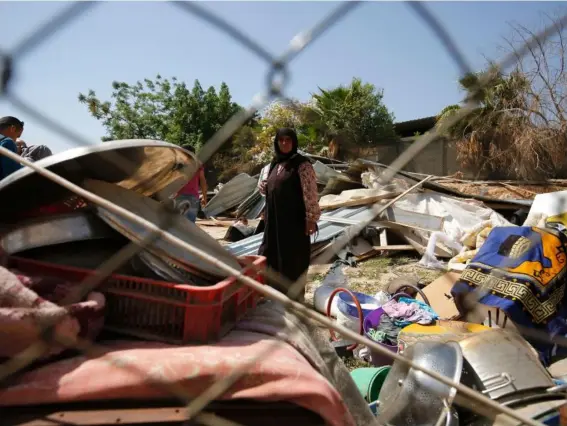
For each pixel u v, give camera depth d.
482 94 1.17
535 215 5.47
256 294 2.21
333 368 2.12
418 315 3.48
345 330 1.17
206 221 11.84
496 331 2.58
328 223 7.67
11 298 1.52
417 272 6.42
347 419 1.56
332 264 6.69
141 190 2.44
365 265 6.88
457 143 9.06
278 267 3.96
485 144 7.87
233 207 12.70
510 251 3.80
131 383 1.41
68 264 1.88
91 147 1.75
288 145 3.96
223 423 1.41
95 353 1.53
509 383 2.24
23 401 1.36
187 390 1.45
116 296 1.80
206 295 1.72
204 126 18.14
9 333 1.44
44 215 2.08
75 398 1.37
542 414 2.12
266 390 1.48
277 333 1.90
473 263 3.93
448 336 2.73
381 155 4.54
